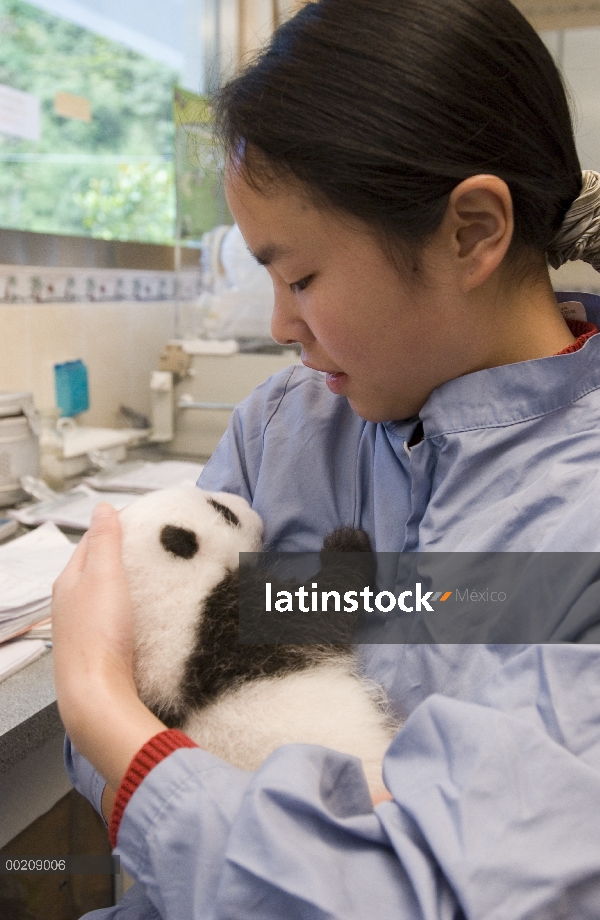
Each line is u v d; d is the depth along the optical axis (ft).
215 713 2.06
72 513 5.47
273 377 3.09
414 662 2.01
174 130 8.30
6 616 3.63
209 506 2.62
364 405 2.28
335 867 1.39
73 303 7.56
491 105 1.85
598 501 1.79
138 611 2.22
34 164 7.69
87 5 8.14
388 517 2.46
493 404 2.12
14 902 4.00
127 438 7.49
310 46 1.88
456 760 1.48
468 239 1.91
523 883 1.30
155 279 9.08
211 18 9.89
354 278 1.92
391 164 1.78
